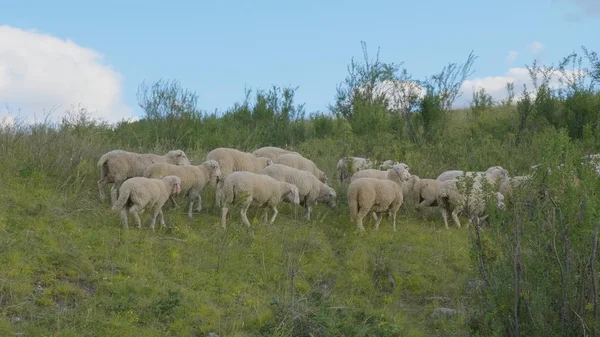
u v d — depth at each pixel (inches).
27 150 499.2
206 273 364.2
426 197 514.0
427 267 411.2
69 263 339.9
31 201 416.8
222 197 440.1
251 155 530.3
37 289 311.9
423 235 465.4
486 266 295.0
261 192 443.2
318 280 377.1
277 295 347.9
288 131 862.5
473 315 304.0
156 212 414.9
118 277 333.7
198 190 465.7
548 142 289.7
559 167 280.5
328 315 310.7
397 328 317.1
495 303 272.5
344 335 301.4
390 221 495.2
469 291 369.4
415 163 635.5
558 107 836.6
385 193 461.7
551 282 262.7
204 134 745.6
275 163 549.6
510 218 286.0
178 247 391.9
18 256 330.3
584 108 784.3
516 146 752.3
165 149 655.8
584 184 265.1
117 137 676.7
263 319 315.3
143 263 361.4
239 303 336.2
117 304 306.0
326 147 749.9
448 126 916.6
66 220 397.1
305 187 486.3
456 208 482.3
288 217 489.4
